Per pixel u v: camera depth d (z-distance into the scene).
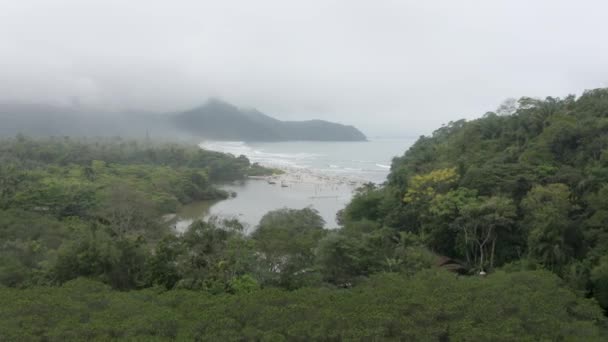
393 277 32.50
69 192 79.12
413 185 61.34
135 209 73.00
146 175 114.81
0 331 22.31
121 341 22.05
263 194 119.31
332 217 89.81
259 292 28.52
